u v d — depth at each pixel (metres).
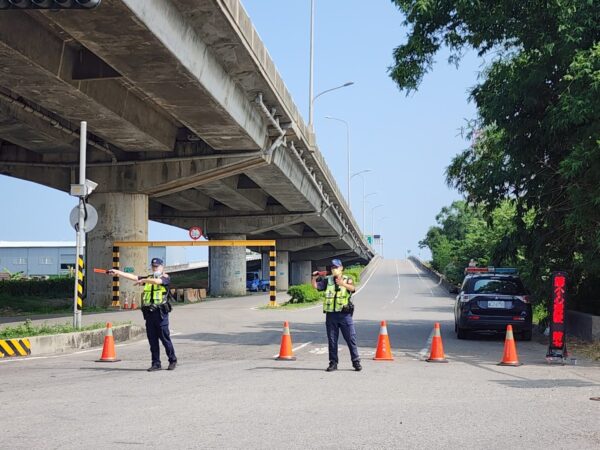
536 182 20.05
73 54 21.53
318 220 64.00
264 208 55.62
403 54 20.17
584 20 16.86
